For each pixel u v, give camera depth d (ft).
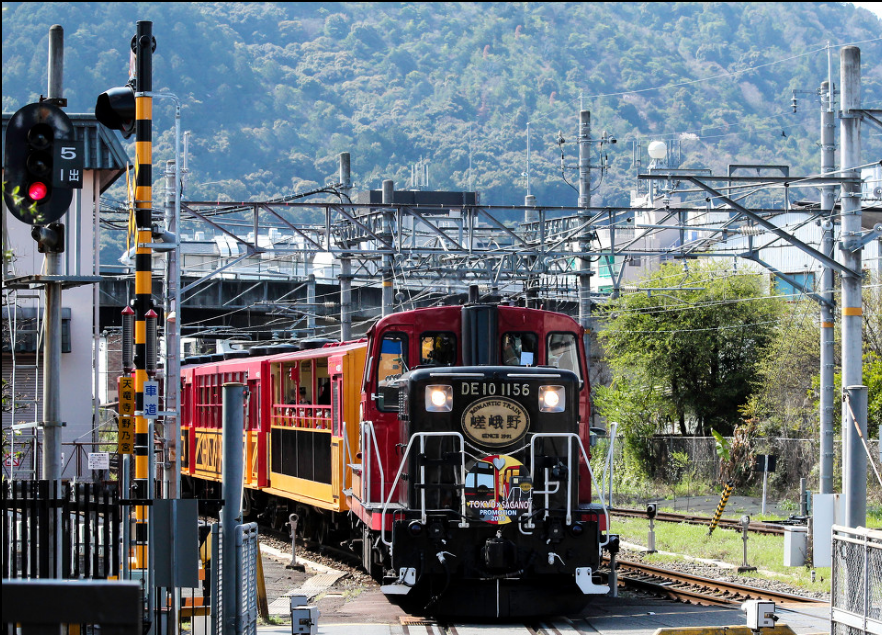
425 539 117.39
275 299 393.91
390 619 120.67
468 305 132.57
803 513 240.32
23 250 213.66
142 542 98.63
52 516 89.45
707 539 218.38
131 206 143.54
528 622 119.03
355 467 139.54
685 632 91.25
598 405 385.29
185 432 250.37
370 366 135.13
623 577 155.33
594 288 558.97
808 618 122.01
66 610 48.85
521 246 289.94
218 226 220.64
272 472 198.70
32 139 103.04
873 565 92.79
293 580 156.97
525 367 123.03
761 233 225.15
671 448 362.33
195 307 367.86
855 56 179.01
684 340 376.27
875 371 288.92
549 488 120.26
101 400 461.37
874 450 272.72
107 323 387.34
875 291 316.81
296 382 186.80
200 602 111.45
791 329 344.69
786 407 331.16
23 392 238.27
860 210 179.93
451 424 120.06
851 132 179.93
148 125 116.88
